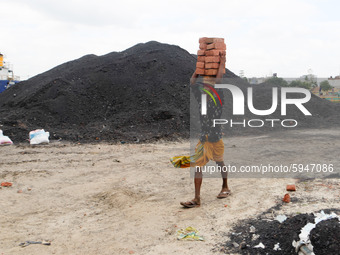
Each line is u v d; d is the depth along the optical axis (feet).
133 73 66.18
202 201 19.85
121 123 51.57
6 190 23.61
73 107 56.70
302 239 12.84
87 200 21.84
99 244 15.46
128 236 16.07
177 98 57.98
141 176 26.63
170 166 29.81
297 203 17.62
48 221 18.43
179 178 25.57
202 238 15.11
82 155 35.73
